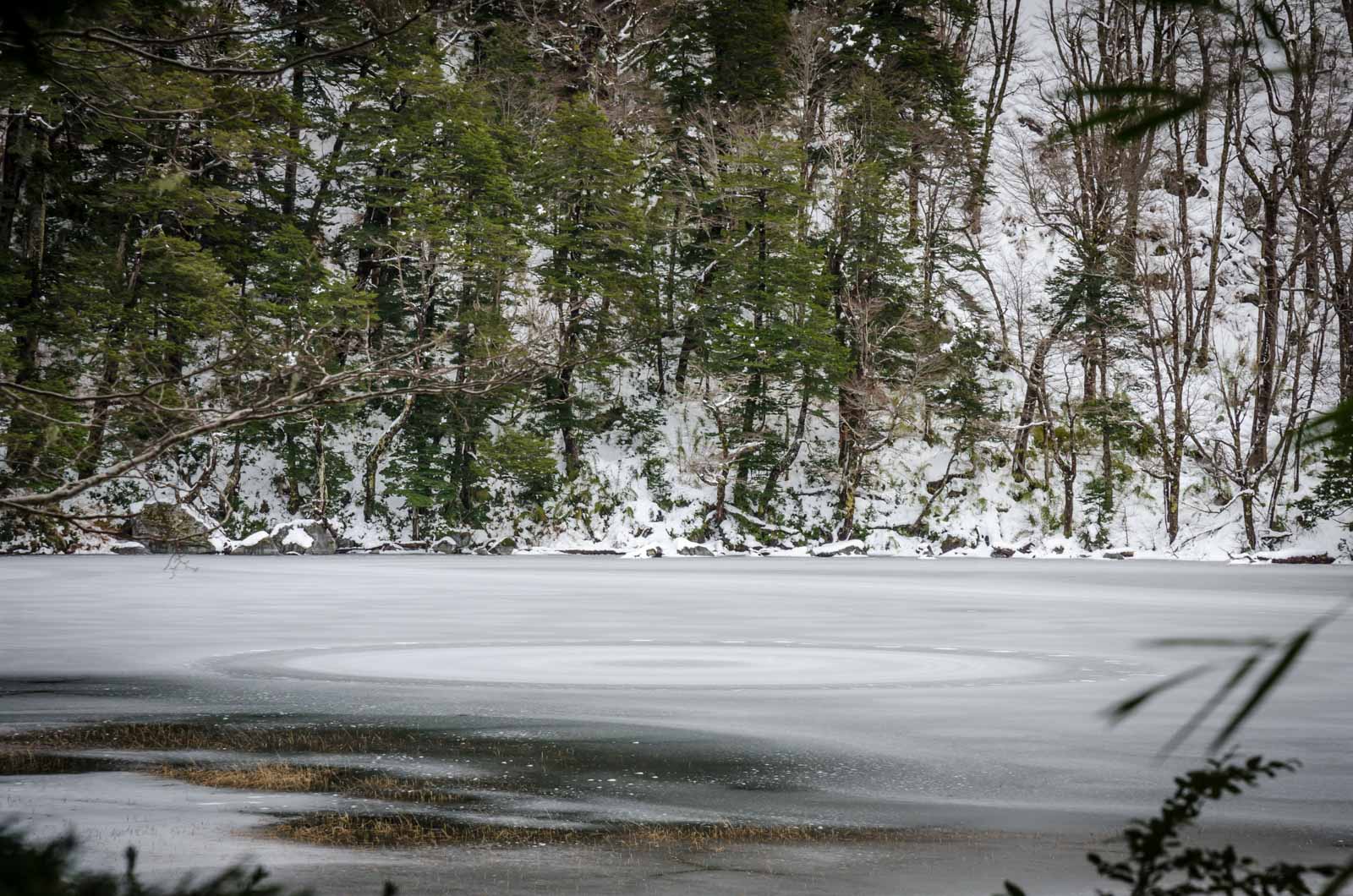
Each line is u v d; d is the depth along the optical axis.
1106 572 52.47
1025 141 86.50
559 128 69.12
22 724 12.53
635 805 9.07
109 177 51.06
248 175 63.41
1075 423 74.88
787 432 75.56
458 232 62.94
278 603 30.23
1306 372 74.25
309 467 68.25
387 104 70.62
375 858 7.46
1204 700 14.69
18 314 49.25
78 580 39.25
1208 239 80.94
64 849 1.88
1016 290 75.31
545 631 23.25
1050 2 86.31
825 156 77.62
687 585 39.56
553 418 71.62
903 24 81.31
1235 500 68.38
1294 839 7.93
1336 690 15.58
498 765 10.57
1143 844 1.93
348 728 12.47
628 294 67.69
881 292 74.44
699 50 76.62
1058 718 13.34
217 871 6.92
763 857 7.55
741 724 12.88
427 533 69.69
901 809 8.93
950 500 73.81
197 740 11.66
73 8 1.74
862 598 33.94
